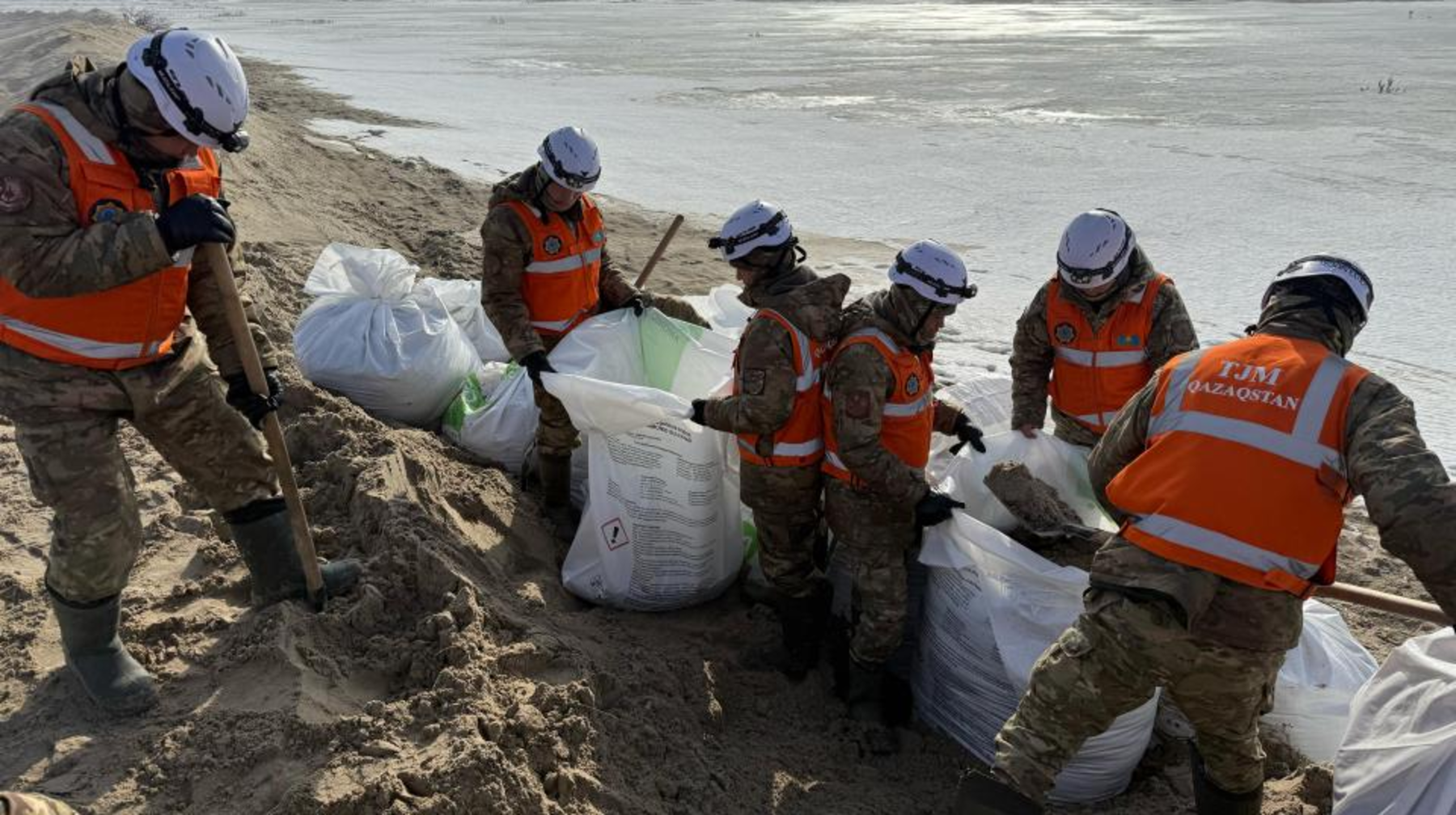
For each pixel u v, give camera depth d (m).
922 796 4.00
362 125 19.53
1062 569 3.87
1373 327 9.07
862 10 64.25
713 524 4.68
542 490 5.62
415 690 3.73
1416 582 5.59
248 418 3.76
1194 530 3.03
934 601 4.30
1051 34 42.28
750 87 26.17
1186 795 4.00
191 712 3.56
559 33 46.09
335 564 4.19
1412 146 17.38
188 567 4.43
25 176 3.13
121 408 3.56
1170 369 3.31
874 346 3.96
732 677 4.43
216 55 3.24
